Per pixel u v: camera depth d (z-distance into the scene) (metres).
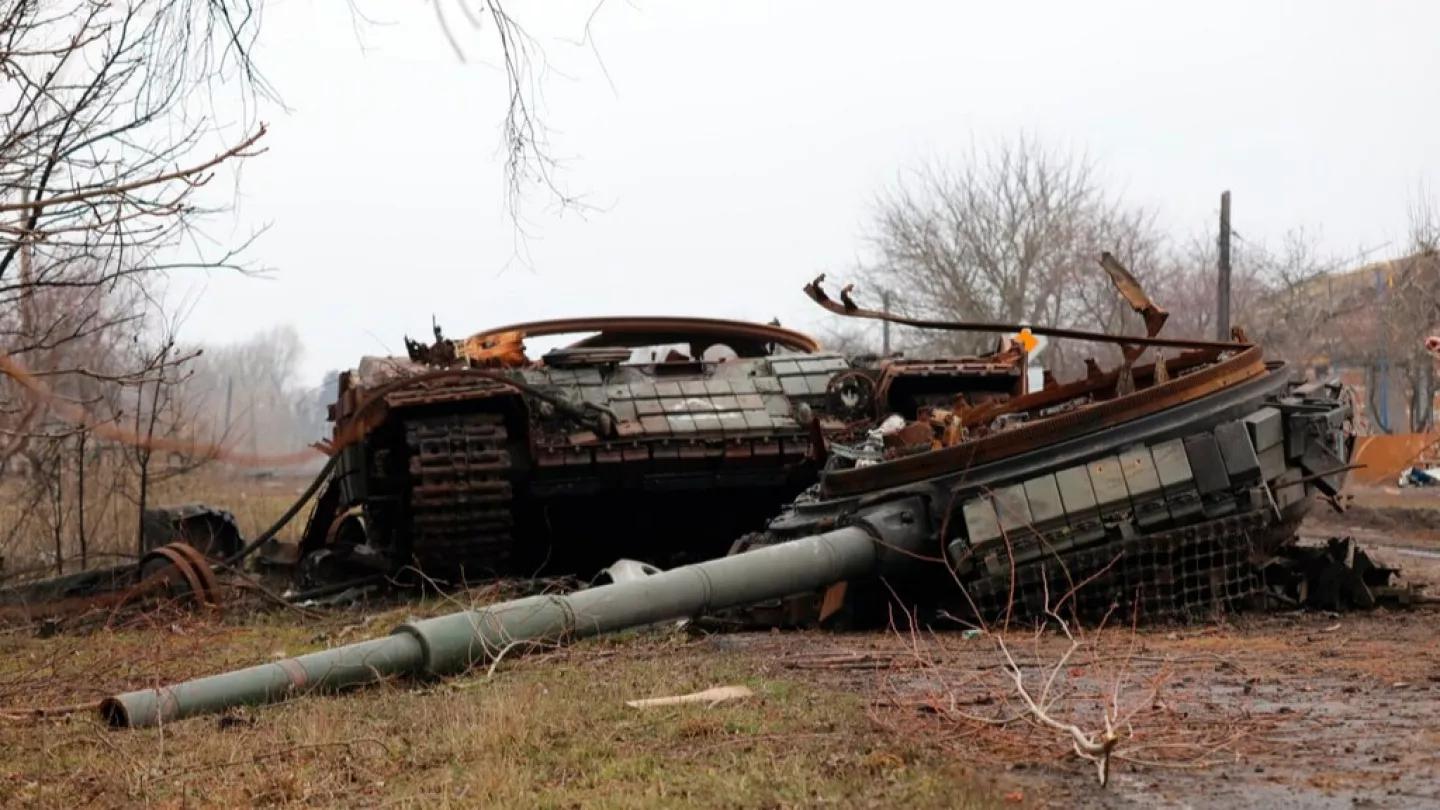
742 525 19.31
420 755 8.05
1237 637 11.49
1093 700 8.76
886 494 12.77
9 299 10.96
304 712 9.42
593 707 8.88
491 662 10.73
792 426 18.11
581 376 18.47
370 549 19.17
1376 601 13.31
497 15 9.35
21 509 21.83
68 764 8.48
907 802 6.42
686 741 7.92
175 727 9.25
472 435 17.06
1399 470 39.69
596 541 19.03
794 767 7.07
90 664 12.30
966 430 14.24
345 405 18.84
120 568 16.94
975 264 52.41
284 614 15.98
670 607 11.64
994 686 9.27
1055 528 12.24
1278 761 7.12
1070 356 52.38
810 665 10.29
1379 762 7.04
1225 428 12.40
